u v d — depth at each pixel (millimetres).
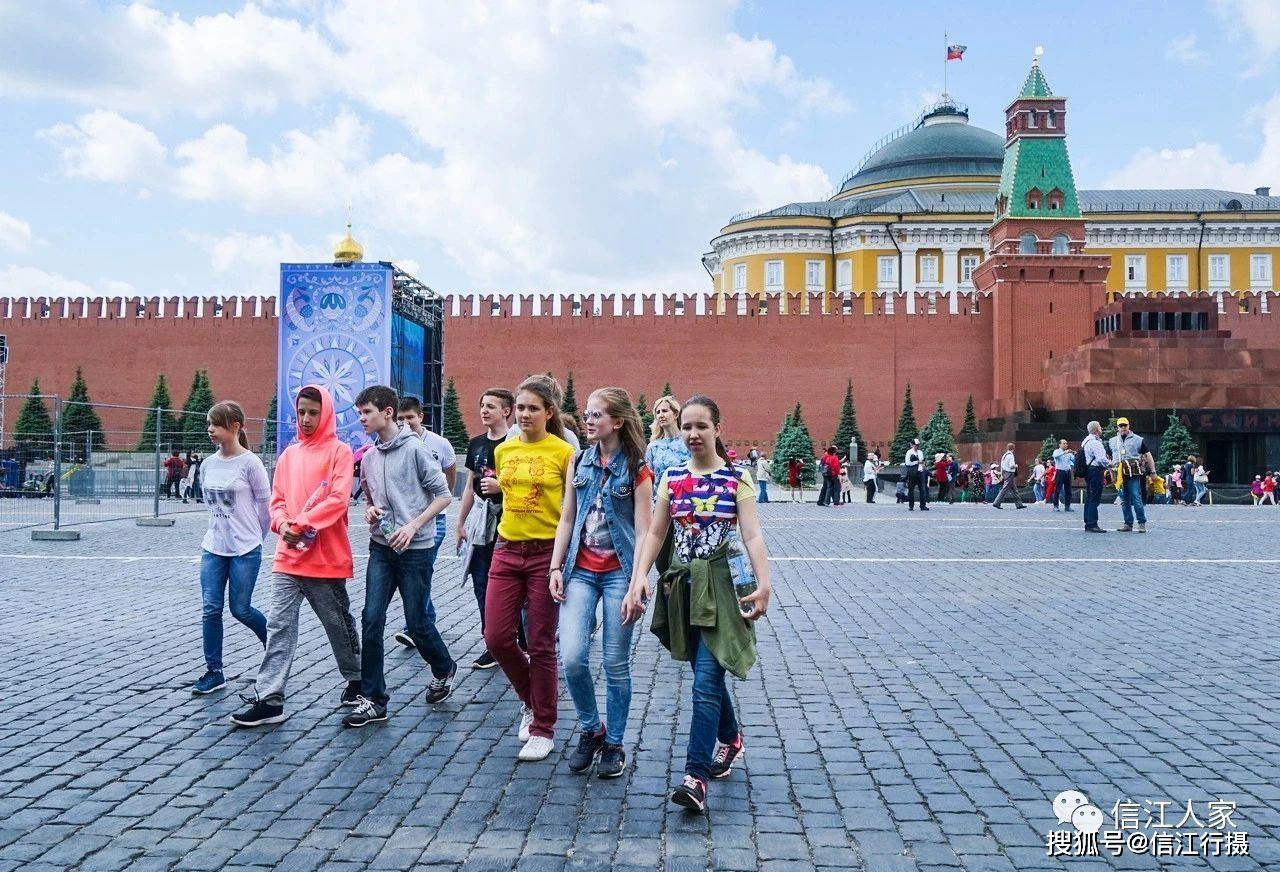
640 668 7320
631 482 5059
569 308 48188
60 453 17859
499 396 7227
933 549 14797
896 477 38125
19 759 5145
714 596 4582
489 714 6074
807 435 42625
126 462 20406
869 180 71250
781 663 7328
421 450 6008
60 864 3908
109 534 17000
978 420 47531
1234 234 63312
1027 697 6367
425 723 5867
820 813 4449
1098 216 63375
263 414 47125
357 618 9398
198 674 6957
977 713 6000
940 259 62688
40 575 11781
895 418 47625
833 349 47812
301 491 5816
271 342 47312
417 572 6062
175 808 4488
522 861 3957
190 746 5371
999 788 4750
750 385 47844
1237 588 10789
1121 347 39469
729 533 4688
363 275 20781
